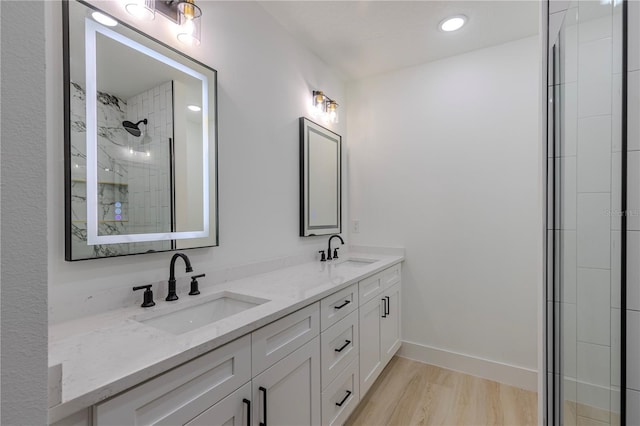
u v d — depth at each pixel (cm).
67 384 64
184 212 141
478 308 233
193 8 140
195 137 146
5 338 36
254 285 155
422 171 256
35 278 38
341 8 189
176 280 138
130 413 70
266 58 193
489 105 231
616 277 85
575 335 103
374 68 265
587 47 95
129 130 121
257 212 185
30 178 38
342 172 281
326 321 148
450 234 245
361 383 184
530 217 217
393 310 240
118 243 116
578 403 101
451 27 206
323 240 252
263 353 109
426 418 184
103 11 114
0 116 35
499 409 192
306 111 231
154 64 130
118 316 108
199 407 86
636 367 82
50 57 100
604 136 88
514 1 180
